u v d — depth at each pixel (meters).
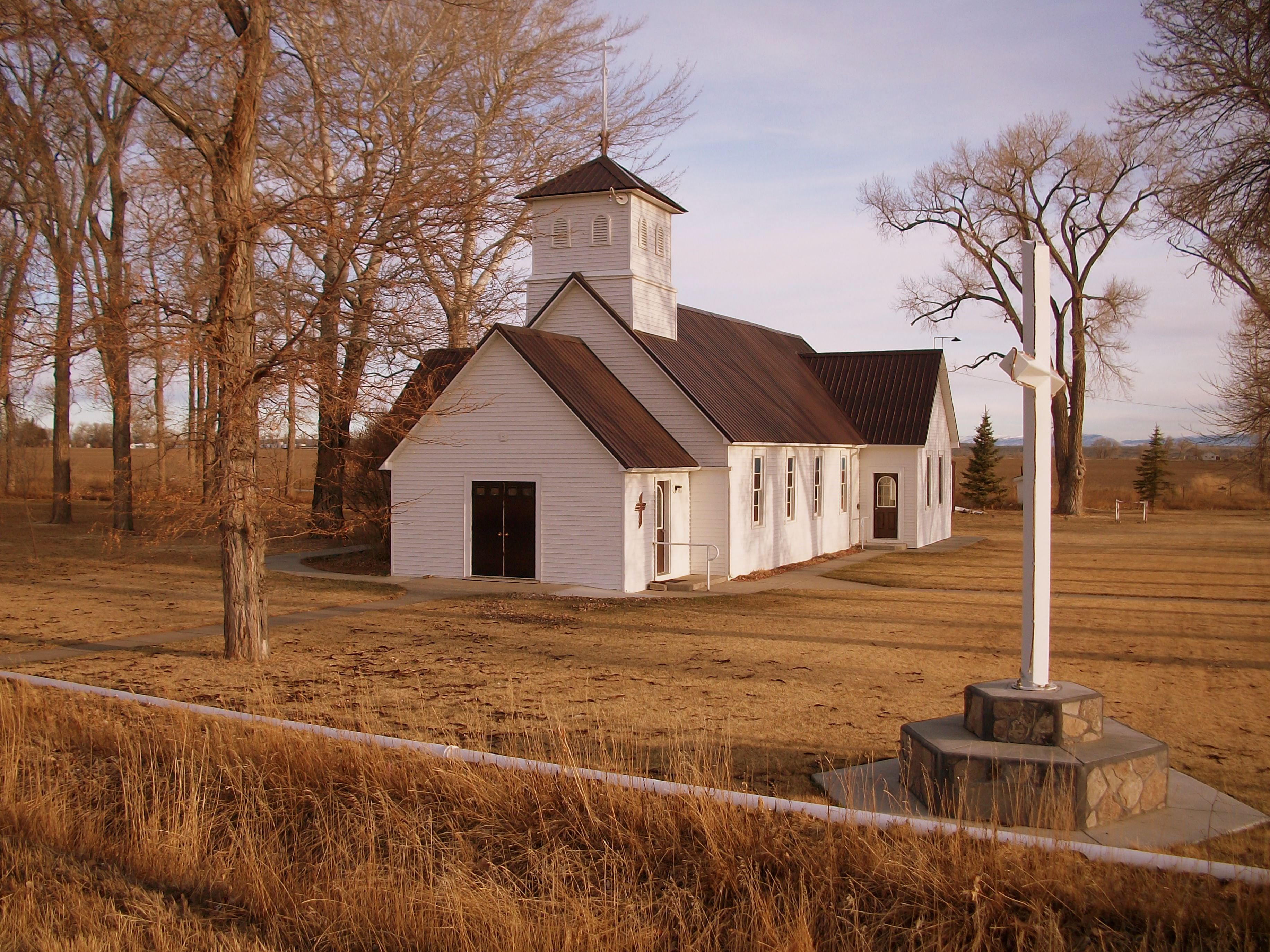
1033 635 8.02
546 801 7.54
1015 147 48.28
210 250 15.90
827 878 6.35
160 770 8.62
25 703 10.15
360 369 14.29
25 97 26.70
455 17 27.31
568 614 18.95
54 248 28.66
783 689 12.12
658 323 27.52
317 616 18.61
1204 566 27.75
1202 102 21.97
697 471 24.86
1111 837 7.07
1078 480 51.06
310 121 24.30
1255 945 5.47
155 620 17.86
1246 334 29.81
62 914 6.75
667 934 6.20
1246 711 11.03
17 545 31.56
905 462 34.91
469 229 13.70
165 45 14.12
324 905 6.71
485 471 23.38
